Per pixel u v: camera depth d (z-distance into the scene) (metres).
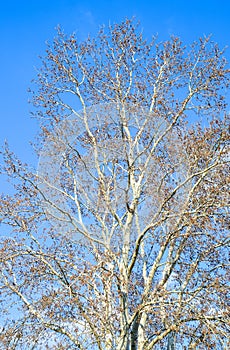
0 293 15.41
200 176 16.98
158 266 16.77
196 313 14.45
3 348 14.42
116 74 20.73
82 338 14.45
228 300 15.70
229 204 15.80
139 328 16.22
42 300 14.77
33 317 15.02
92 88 20.69
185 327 14.88
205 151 17.52
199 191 16.98
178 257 17.27
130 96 19.75
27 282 15.84
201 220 15.95
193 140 17.83
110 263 15.51
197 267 17.25
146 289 16.39
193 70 19.84
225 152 16.72
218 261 17.41
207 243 17.22
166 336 17.16
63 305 14.59
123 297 15.05
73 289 14.56
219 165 16.28
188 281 16.66
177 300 14.48
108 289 14.45
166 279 16.91
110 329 14.20
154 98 19.58
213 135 17.88
